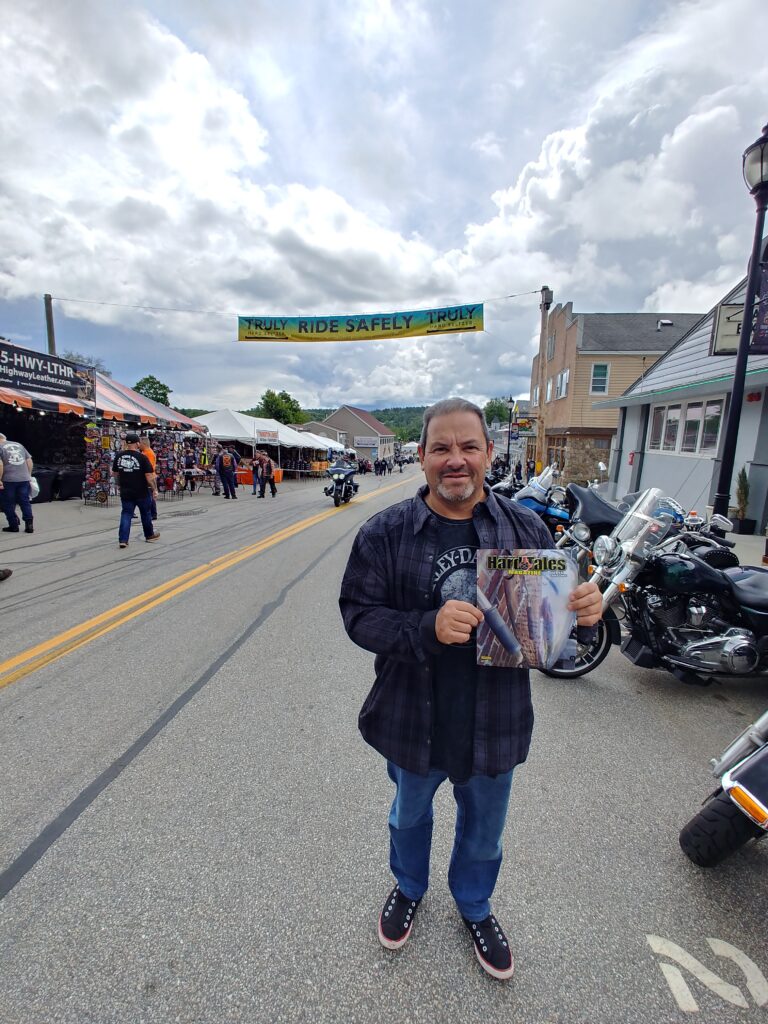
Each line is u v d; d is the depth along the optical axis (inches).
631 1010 55.6
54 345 596.7
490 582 47.6
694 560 127.2
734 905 69.2
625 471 598.9
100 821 81.0
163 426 638.5
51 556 268.4
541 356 655.1
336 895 68.7
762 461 337.1
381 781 92.2
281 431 1033.5
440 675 54.4
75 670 135.2
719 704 127.6
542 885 71.9
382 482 1198.9
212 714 114.3
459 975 58.9
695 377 432.8
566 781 95.4
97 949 60.5
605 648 136.9
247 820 82.0
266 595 205.0
